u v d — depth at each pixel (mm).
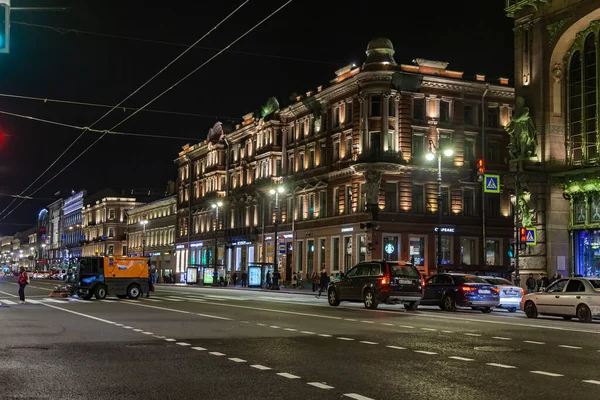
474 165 61844
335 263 62562
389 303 30859
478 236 61625
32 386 10352
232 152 88625
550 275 41500
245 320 22938
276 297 45094
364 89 58469
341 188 61938
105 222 145875
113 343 15945
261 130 77625
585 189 40438
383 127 58000
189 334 18062
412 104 59844
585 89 41250
